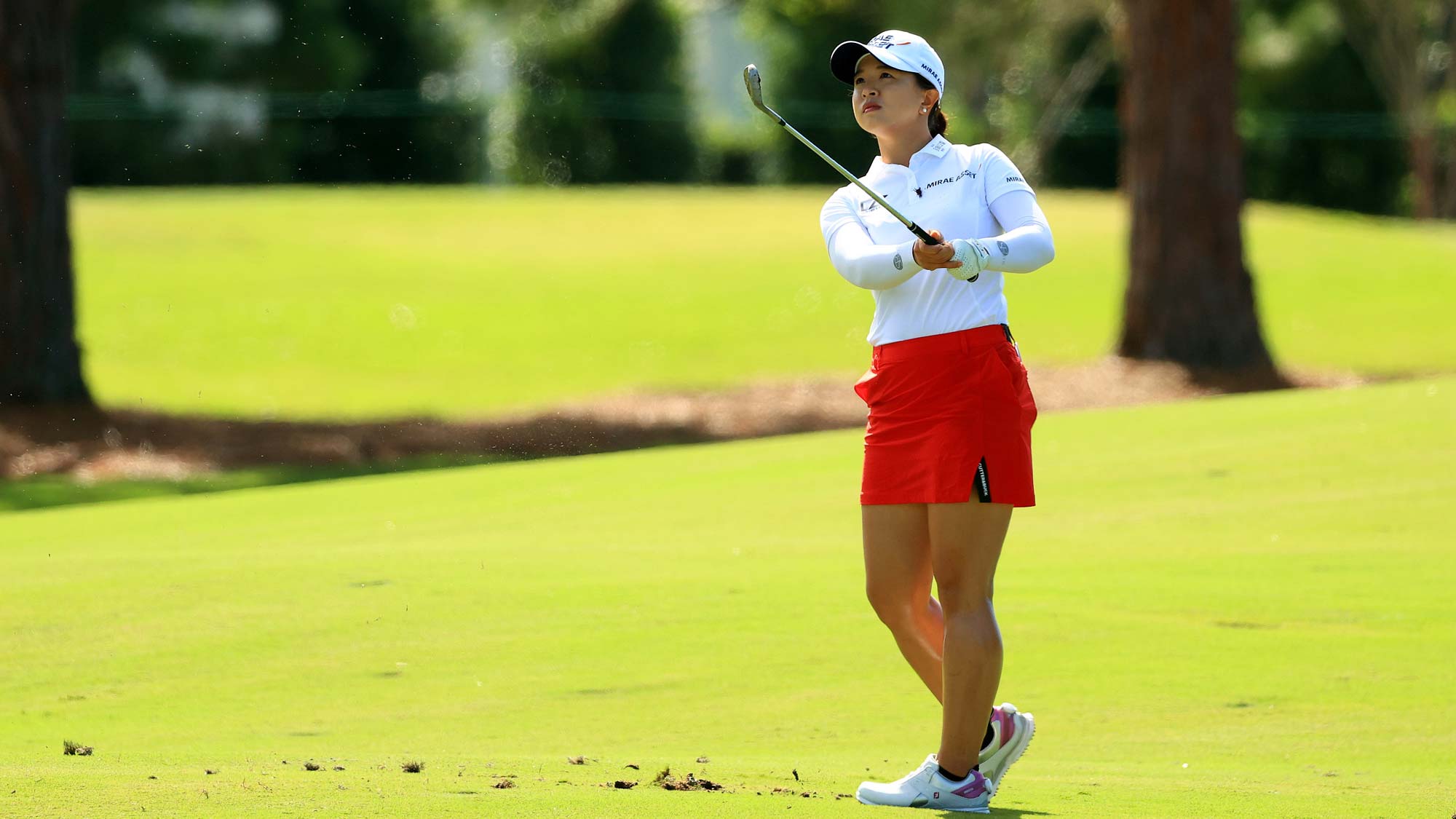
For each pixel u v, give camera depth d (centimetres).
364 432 5644
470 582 2619
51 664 2145
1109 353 6744
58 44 5681
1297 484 3434
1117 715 1889
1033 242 1455
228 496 3847
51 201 5672
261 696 1994
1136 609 2391
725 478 3850
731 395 6469
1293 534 2930
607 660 2152
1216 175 6438
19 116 5594
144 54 13850
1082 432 4303
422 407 6197
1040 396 6031
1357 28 15625
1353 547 2805
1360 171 15962
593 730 1842
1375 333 7762
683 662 2144
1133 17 6525
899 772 1627
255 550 2962
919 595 1524
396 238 9425
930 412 1459
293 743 1780
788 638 2264
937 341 1462
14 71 5578
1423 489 3328
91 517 3531
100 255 8575
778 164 15888
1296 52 15662
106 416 5631
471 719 1892
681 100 15788
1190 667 2091
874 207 1555
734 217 10494
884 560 1509
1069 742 1788
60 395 5694
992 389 1454
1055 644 2209
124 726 1866
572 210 10581
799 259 9194
